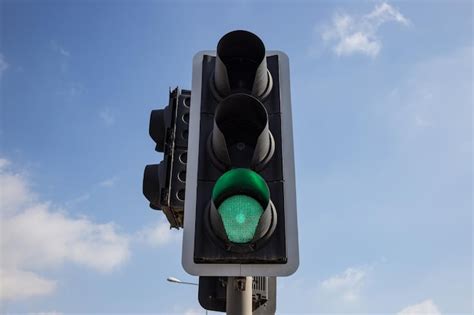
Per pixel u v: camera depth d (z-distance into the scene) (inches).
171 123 149.8
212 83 131.6
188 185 115.3
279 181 115.5
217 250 107.6
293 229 110.0
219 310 136.6
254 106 120.1
